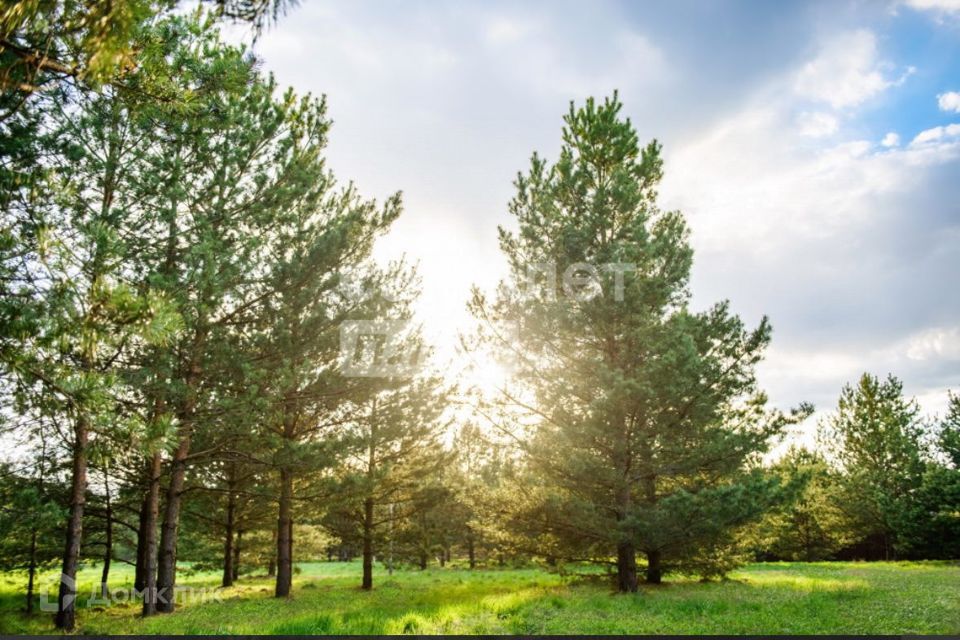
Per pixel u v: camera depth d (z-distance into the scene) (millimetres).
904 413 46375
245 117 16328
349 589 22938
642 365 18078
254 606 16672
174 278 14422
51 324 5906
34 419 12188
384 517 25375
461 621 11266
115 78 5707
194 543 28203
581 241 18578
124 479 18203
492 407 18891
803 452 51906
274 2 4359
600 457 17953
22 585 20578
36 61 4902
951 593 14820
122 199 14766
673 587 18219
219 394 16359
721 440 17016
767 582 19391
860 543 49438
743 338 18203
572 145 20672
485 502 18906
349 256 20141
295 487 22344
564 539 19391
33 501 12125
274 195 17297
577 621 11156
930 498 36312
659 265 19156
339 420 21016
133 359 14078
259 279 17391
